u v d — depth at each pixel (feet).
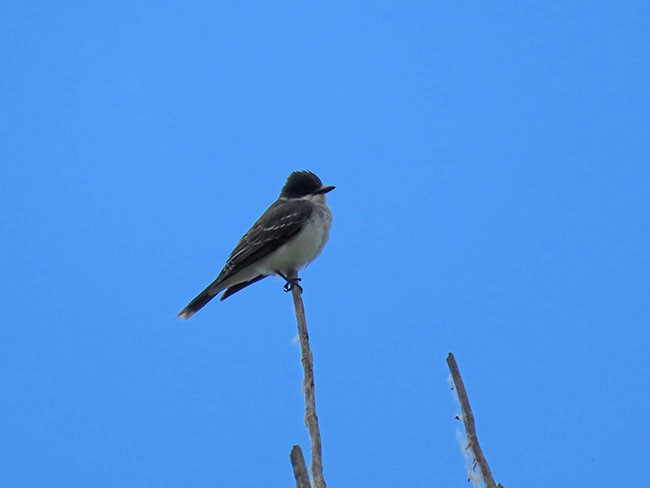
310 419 25.61
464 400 23.30
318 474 23.03
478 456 22.63
